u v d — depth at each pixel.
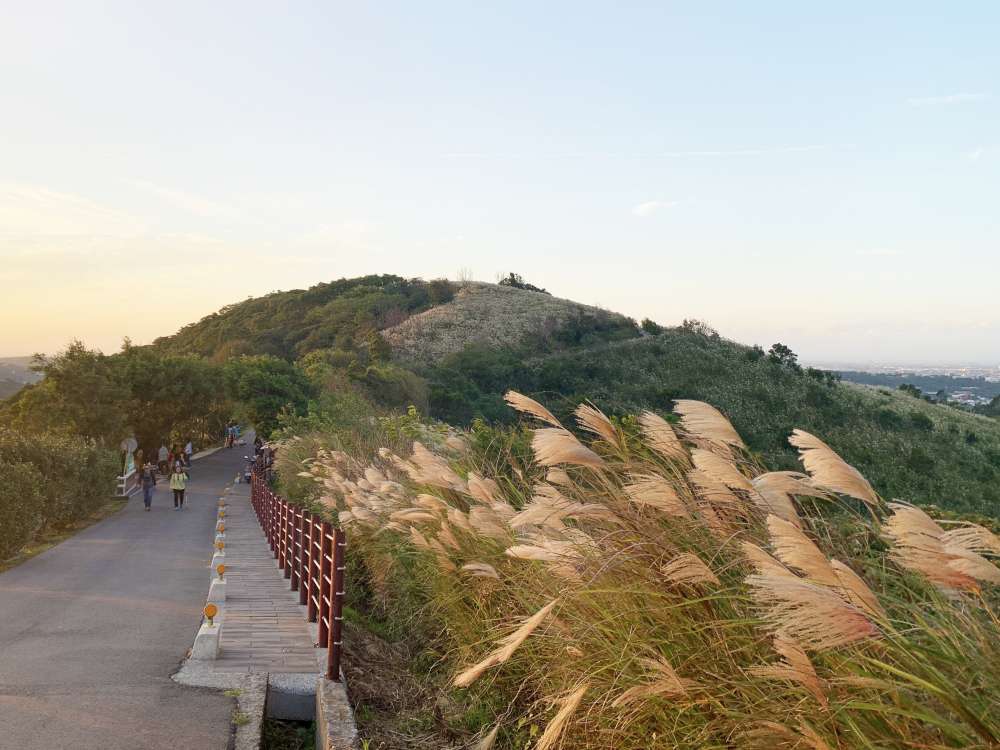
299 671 7.84
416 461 8.23
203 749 5.74
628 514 4.50
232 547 19.88
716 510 4.27
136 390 51.12
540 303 114.56
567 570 4.59
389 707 7.05
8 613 10.90
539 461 4.59
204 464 54.94
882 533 3.23
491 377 76.50
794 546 3.06
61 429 42.56
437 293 121.69
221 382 56.50
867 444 66.25
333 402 35.12
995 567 2.65
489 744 5.64
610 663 4.41
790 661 3.08
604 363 83.81
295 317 123.75
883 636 2.79
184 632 9.70
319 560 9.48
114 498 34.19
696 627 3.98
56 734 6.00
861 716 3.14
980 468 63.41
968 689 2.86
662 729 4.14
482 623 6.96
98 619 10.48
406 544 9.45
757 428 67.25
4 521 16.06
